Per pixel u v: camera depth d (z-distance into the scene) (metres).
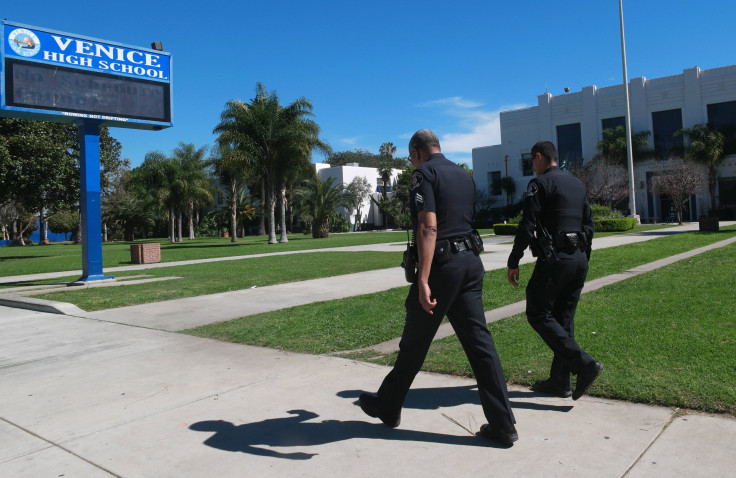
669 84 45.25
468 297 3.22
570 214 3.82
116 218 62.88
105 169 33.25
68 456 3.32
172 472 3.05
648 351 4.69
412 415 3.71
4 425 3.90
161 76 14.11
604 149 44.66
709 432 3.13
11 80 11.84
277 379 4.73
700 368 4.14
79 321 8.23
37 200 26.97
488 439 3.24
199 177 49.00
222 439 3.48
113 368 5.37
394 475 2.88
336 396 4.21
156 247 20.72
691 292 7.45
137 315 8.49
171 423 3.80
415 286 3.27
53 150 25.94
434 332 3.28
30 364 5.69
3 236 69.75
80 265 21.48
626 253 14.41
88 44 12.95
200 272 15.16
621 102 47.44
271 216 33.53
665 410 3.50
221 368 5.18
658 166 43.28
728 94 42.66
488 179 56.59
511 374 4.40
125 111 13.48
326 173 69.75
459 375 4.55
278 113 32.12
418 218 3.11
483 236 31.30
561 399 3.86
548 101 51.50
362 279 12.07
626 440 3.12
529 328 5.98
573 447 3.08
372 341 6.01
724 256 11.95
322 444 3.32
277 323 7.17
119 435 3.62
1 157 23.95
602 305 6.96
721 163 42.47
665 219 44.84
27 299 10.10
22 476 3.07
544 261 3.77
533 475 2.79
